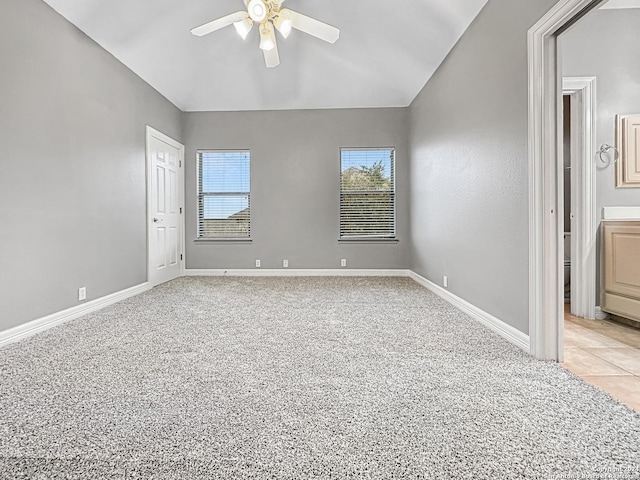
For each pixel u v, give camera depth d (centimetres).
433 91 414
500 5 248
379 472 111
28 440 127
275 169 554
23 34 255
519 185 226
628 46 309
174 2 320
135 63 392
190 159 551
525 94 218
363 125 548
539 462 116
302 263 556
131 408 150
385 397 160
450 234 357
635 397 163
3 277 238
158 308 338
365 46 400
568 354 218
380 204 554
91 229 331
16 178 249
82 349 225
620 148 306
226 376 183
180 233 540
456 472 111
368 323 284
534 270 208
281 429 135
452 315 309
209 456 119
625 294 280
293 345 232
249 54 424
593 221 307
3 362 203
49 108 279
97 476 109
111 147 363
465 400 158
